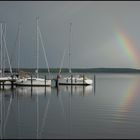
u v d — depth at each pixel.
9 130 22.72
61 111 32.09
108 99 44.91
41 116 28.78
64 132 22.19
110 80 117.12
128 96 49.94
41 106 36.06
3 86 63.88
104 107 35.47
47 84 67.19
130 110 33.12
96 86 76.69
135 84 87.31
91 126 24.28
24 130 22.77
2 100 42.28
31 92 55.44
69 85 72.94
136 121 26.41
